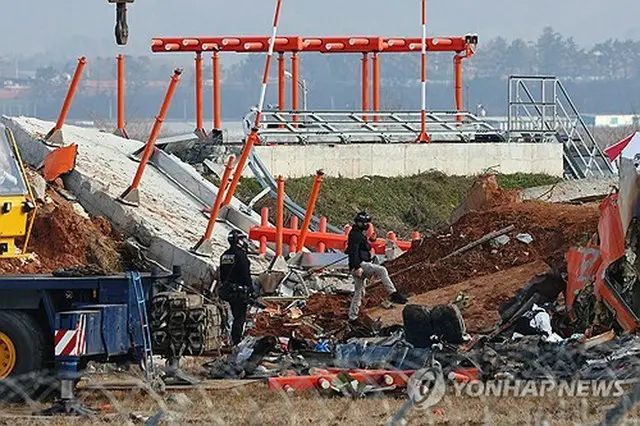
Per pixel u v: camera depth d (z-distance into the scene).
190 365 57.19
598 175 141.25
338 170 128.12
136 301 51.84
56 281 50.94
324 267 88.38
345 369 53.91
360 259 70.25
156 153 107.62
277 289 82.81
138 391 51.03
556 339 57.66
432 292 72.06
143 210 93.44
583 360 53.09
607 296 59.69
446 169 133.88
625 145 60.12
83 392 51.50
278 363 56.41
